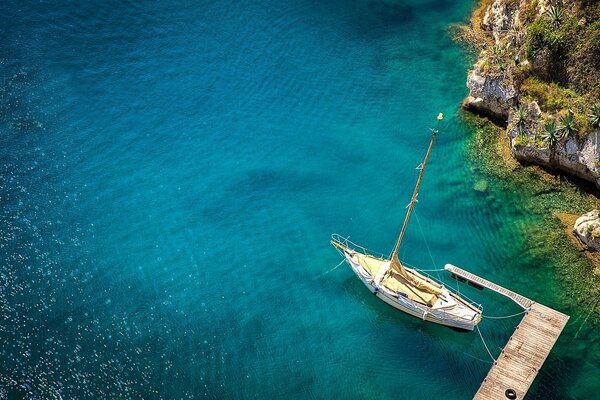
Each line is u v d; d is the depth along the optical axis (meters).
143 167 69.31
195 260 60.56
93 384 50.38
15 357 51.47
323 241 63.06
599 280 58.50
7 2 87.94
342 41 87.44
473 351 54.53
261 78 81.31
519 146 67.94
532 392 51.34
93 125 73.31
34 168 67.75
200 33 87.12
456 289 59.22
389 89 80.38
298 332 55.28
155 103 76.88
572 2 67.81
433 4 94.25
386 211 66.12
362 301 58.12
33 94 76.06
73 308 55.56
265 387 51.41
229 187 68.00
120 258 60.06
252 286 58.75
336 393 51.31
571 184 66.44
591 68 65.81
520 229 63.50
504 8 80.31
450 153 71.69
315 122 76.06
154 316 55.62
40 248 60.12
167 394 50.38
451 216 65.31
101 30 85.88
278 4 93.00
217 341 54.16
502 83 70.56
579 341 54.78
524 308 56.81
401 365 53.41
